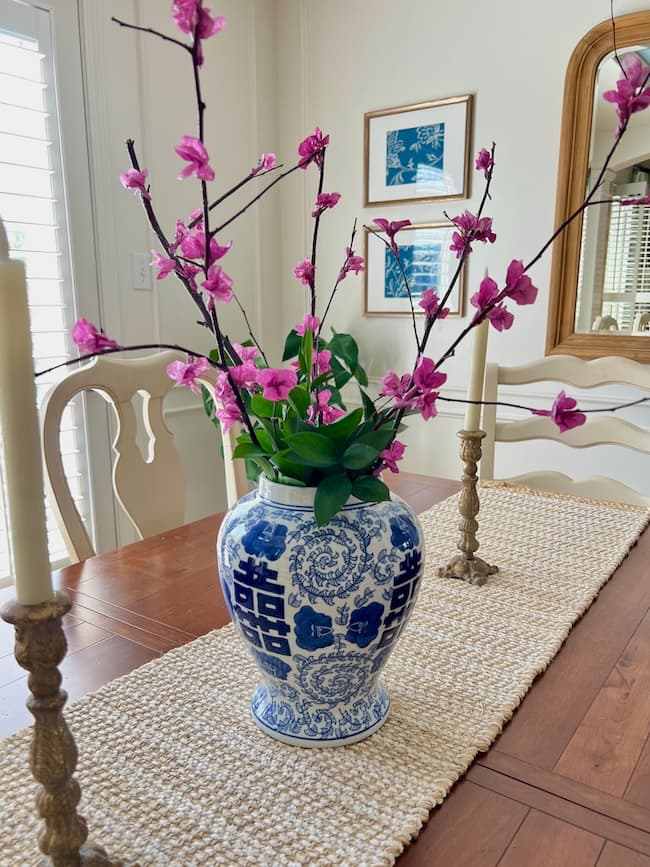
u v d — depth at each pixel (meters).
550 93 2.14
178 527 1.28
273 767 0.60
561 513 1.28
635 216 2.05
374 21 2.44
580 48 2.04
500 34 2.20
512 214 2.26
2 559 1.80
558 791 0.58
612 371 1.45
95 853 0.48
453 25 2.28
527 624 0.86
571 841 0.52
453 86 2.31
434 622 0.86
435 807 0.56
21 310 0.41
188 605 0.93
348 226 2.63
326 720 0.64
